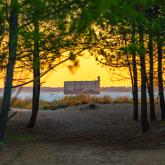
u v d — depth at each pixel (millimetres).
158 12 14883
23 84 12281
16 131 21031
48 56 13164
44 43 12664
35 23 12094
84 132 23547
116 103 37562
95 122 27984
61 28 11570
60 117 29859
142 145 15609
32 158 12586
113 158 12516
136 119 27875
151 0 7188
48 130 23828
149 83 24891
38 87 23797
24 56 13117
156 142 15844
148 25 12836
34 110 23625
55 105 38438
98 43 12883
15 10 11938
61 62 11914
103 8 4520
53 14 11320
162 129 18484
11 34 12961
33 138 19609
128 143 16906
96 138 20469
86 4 6656
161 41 14938
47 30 12680
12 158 12516
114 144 16766
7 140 16875
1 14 12336
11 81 14758
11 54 13281
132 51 11398
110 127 25562
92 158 12609
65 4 10344
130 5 6152
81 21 4762
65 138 20406
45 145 15969
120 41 14398
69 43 12445
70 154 13422
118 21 10883
